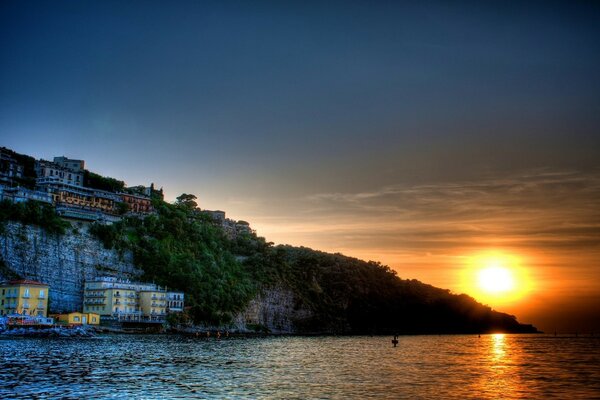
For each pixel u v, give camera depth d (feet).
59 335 645.51
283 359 502.79
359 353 617.62
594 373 436.35
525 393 329.72
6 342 549.54
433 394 317.01
